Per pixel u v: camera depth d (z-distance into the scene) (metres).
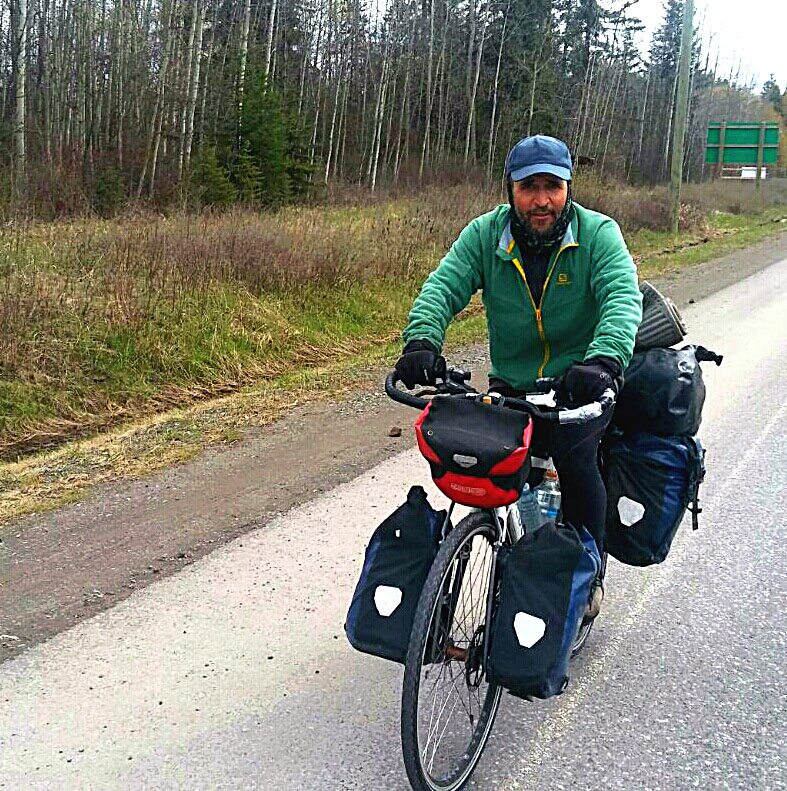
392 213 18.58
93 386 7.79
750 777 2.89
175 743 3.02
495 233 3.11
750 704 3.31
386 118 47.78
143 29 33.34
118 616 3.88
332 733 3.09
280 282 10.76
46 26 32.91
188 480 5.69
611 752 3.02
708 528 4.92
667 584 4.28
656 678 3.48
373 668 3.51
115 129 33.47
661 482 3.37
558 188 2.91
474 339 10.40
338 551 4.57
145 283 9.52
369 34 47.19
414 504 2.75
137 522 4.96
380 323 11.16
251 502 5.27
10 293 8.29
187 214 15.64
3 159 25.12
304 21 45.78
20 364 7.56
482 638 2.80
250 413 7.34
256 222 13.16
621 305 2.89
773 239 22.62
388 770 2.90
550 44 51.28
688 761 2.97
